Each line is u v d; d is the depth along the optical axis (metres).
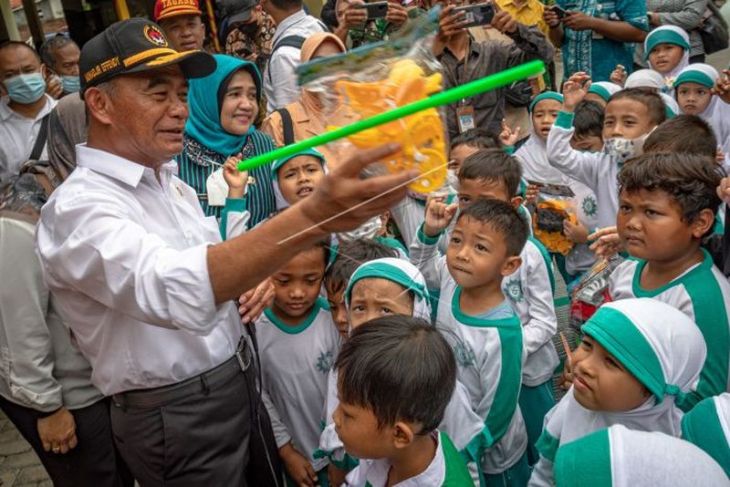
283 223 1.24
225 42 5.53
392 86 1.15
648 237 2.00
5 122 3.89
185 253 1.36
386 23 4.39
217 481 1.90
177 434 1.82
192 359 1.81
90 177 1.66
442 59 3.76
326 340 2.36
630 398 1.62
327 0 5.62
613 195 3.12
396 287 1.99
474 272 2.16
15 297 2.08
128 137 1.69
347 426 1.57
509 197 2.66
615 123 3.14
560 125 3.26
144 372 1.76
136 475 1.94
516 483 2.32
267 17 5.42
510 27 3.96
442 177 1.18
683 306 2.00
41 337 2.14
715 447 1.40
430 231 2.50
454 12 3.47
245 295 1.95
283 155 1.11
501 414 2.18
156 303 1.37
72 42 4.52
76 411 2.27
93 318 1.74
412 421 1.52
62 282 1.69
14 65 3.71
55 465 2.34
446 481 1.60
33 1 6.77
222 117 2.86
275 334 2.36
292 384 2.35
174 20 3.53
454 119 3.70
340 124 1.20
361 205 1.17
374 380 1.51
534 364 2.55
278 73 3.79
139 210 1.71
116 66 1.62
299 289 2.24
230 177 2.53
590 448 1.26
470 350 2.21
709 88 3.86
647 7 5.69
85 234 1.50
